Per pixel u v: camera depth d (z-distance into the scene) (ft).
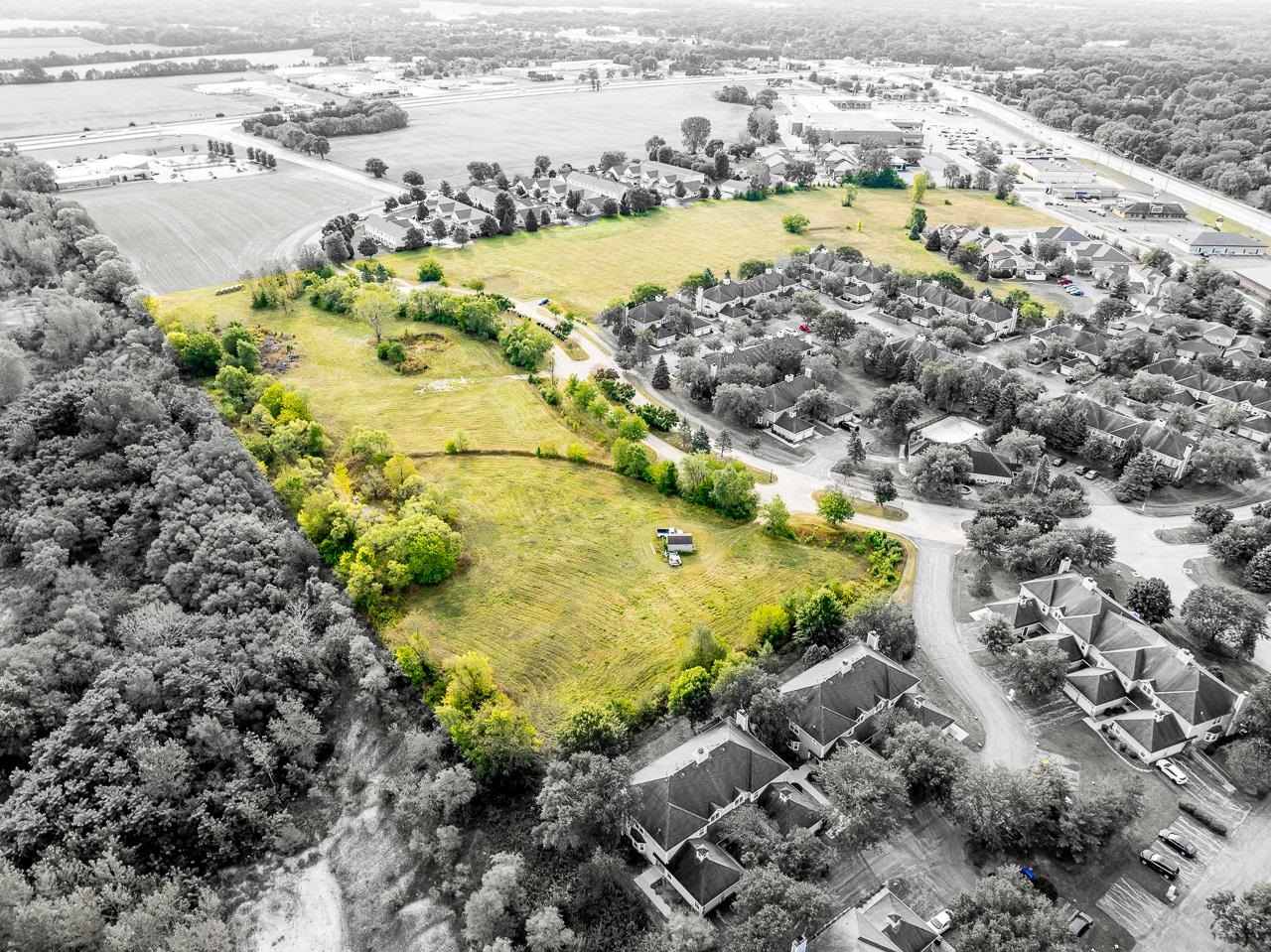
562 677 438.40
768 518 544.62
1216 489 588.91
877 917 307.17
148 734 384.06
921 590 497.05
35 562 484.33
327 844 368.89
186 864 357.41
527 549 534.37
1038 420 634.02
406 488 565.53
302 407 654.53
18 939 299.99
